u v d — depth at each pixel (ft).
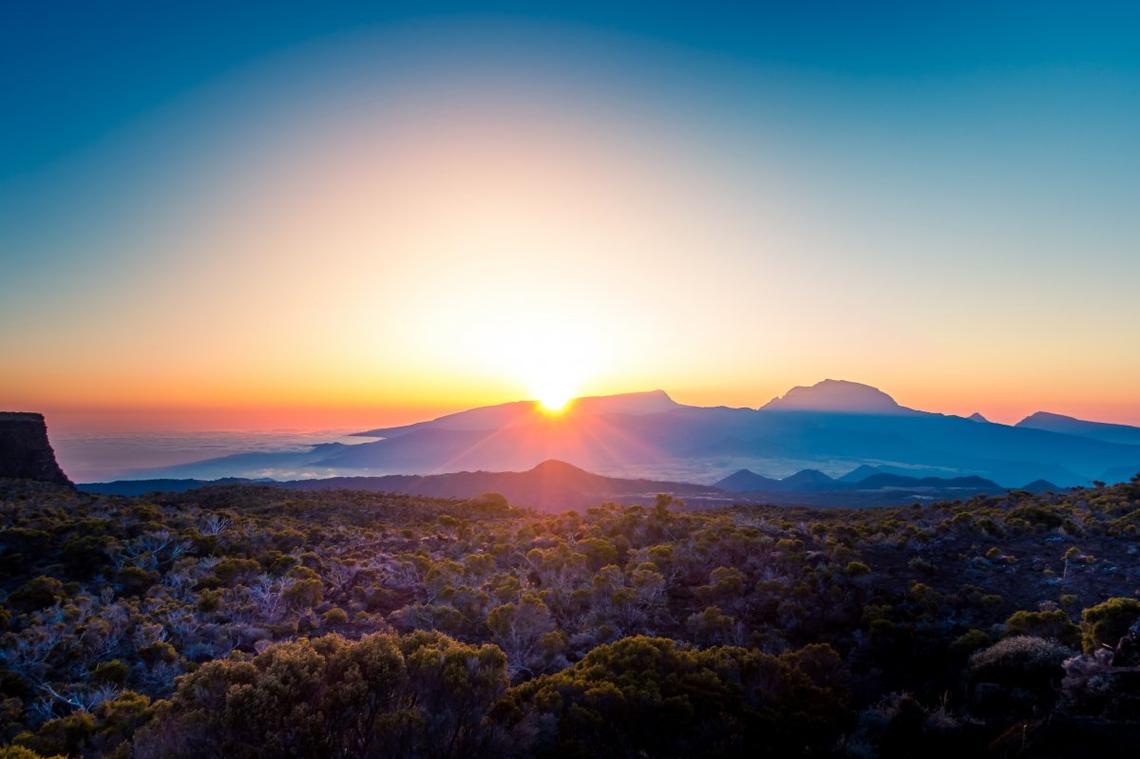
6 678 58.80
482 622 76.64
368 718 39.93
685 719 45.47
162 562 100.42
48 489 172.35
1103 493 129.80
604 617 77.77
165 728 39.47
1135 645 44.55
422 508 169.37
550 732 43.27
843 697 52.60
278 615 79.00
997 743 39.32
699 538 105.29
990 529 102.01
